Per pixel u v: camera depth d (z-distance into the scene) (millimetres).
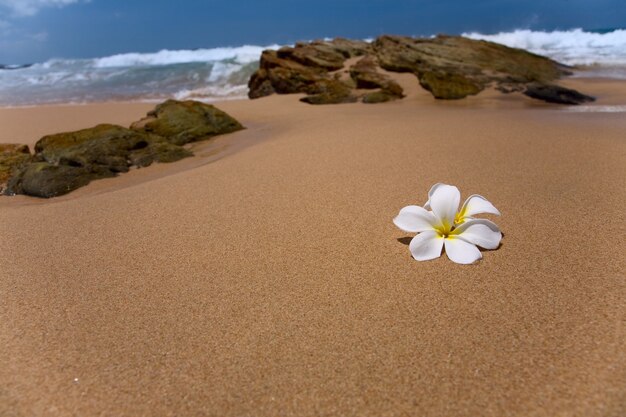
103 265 365
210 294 313
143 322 285
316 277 327
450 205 345
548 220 394
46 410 222
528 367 229
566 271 311
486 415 205
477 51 1982
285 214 452
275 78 1796
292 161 659
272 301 301
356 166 605
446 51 1951
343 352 249
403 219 347
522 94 1495
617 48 2730
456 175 540
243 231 417
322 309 289
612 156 588
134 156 815
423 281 312
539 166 560
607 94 1442
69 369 247
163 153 838
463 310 277
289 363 244
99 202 536
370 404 215
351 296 300
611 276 300
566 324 257
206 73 2945
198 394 227
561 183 491
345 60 2098
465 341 250
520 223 391
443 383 223
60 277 348
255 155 722
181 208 491
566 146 655
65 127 1320
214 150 909
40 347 266
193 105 1104
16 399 228
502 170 551
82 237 427
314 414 212
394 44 2037
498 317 268
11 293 327
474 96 1519
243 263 354
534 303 278
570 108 1204
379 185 520
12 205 624
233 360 248
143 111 1567
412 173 558
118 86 2707
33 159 808
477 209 353
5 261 383
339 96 1577
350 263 344
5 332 281
